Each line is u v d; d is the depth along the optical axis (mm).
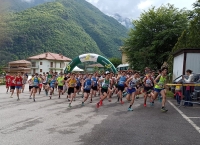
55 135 5812
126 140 5402
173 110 9961
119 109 10289
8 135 5793
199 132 6168
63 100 14039
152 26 29672
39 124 7051
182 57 14289
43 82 21625
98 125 6949
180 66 14836
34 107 10820
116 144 5098
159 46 28547
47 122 7352
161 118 8102
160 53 29219
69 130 6328
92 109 10273
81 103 12562
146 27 30078
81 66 85562
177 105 11578
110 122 7395
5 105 11508
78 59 26781
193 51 13789
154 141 5336
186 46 17781
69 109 10242
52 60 73500
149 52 28984
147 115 8711
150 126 6848
